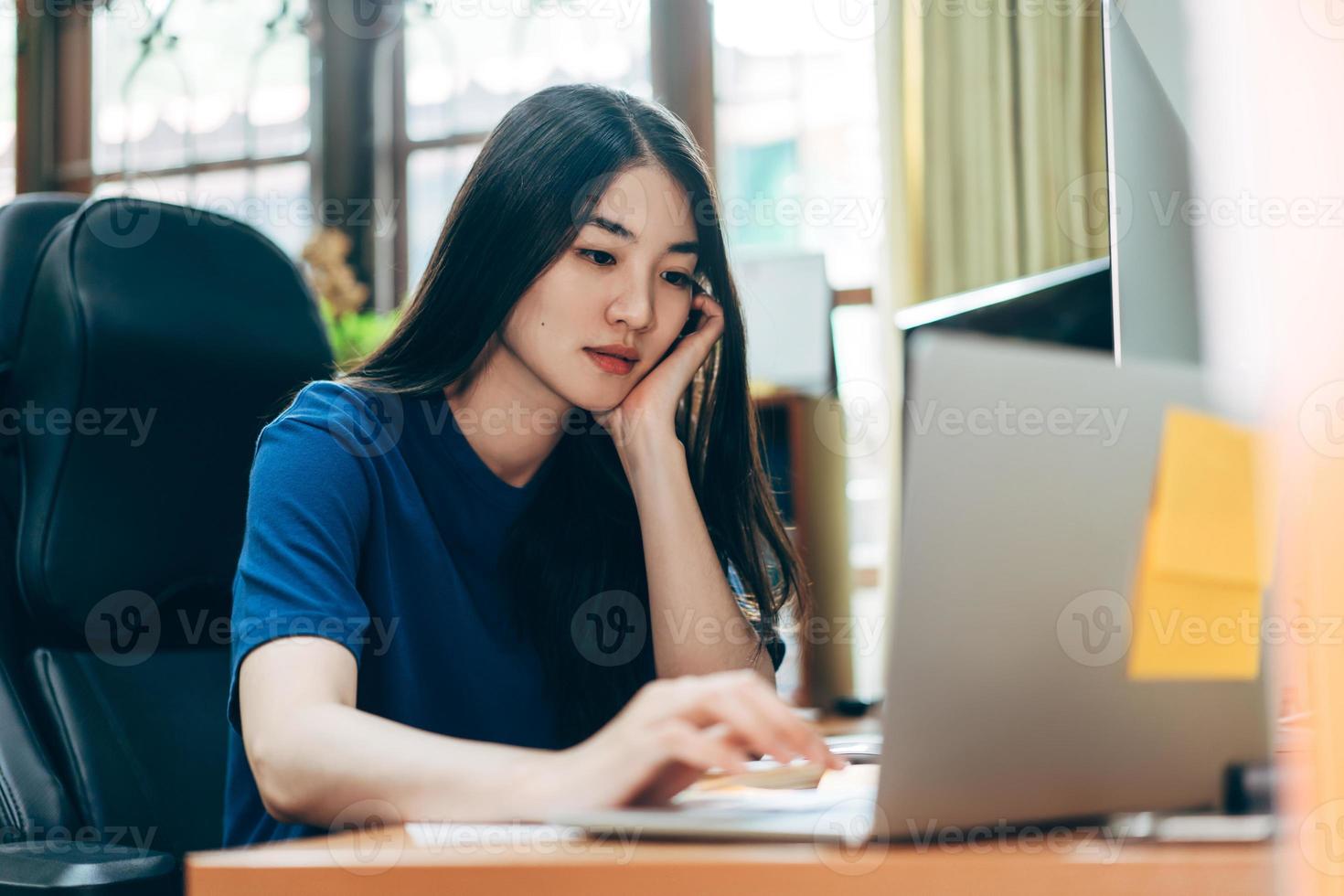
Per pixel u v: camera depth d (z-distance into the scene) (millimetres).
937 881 465
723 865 465
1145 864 465
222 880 509
